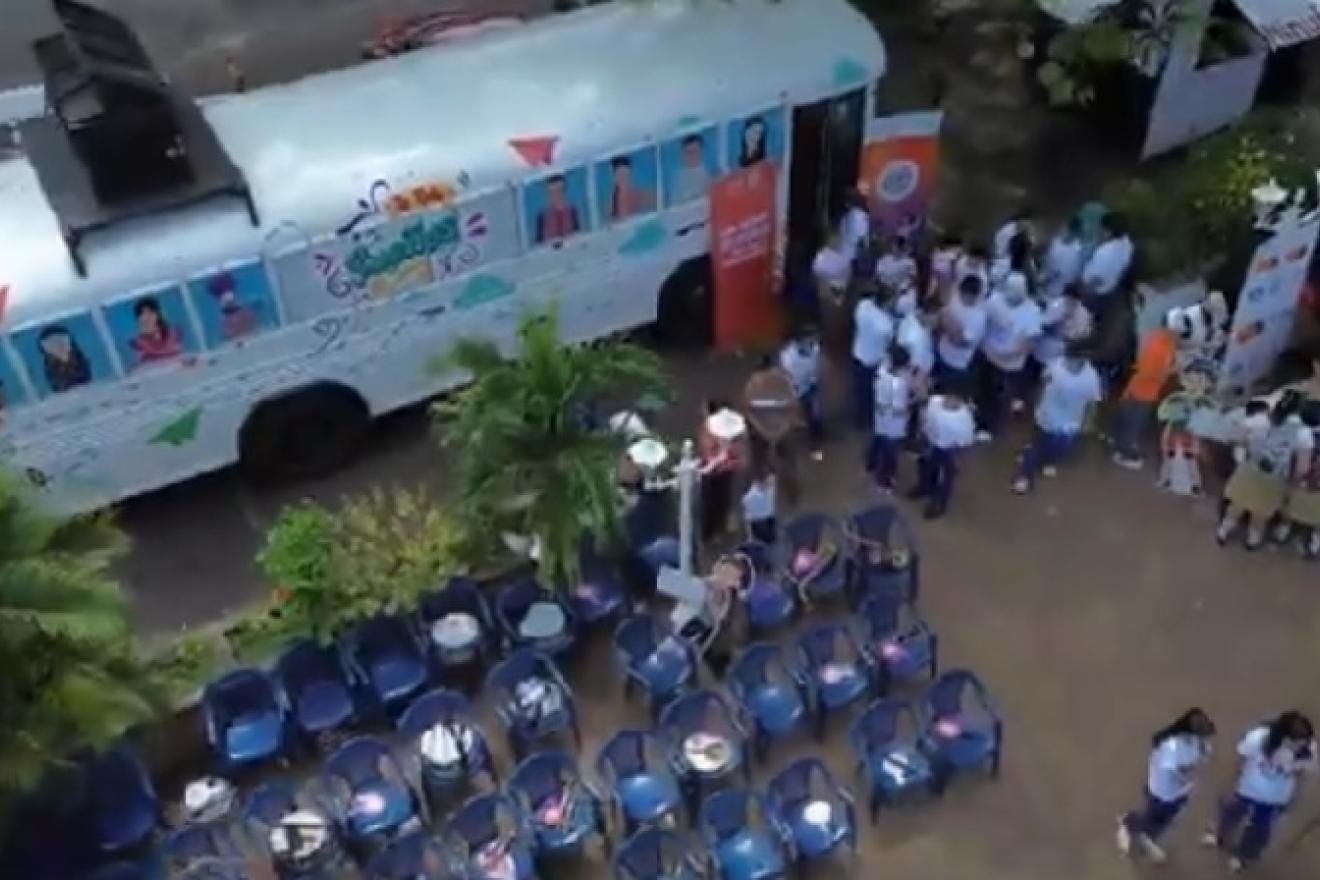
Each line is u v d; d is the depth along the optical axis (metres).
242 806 14.52
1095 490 17.23
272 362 16.55
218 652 15.60
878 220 18.59
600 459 14.82
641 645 15.39
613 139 16.66
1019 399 17.64
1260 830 14.09
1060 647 15.99
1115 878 14.42
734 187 17.44
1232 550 16.70
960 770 14.99
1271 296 16.92
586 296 17.72
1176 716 15.45
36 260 15.27
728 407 17.11
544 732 14.97
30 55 22.69
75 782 14.01
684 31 17.45
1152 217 17.92
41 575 13.14
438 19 21.97
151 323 15.70
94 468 16.44
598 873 14.49
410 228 16.23
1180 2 19.50
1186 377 17.06
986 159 20.58
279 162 16.06
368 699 15.11
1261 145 18.31
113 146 15.16
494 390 14.80
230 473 17.69
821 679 15.18
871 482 17.30
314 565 14.94
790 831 14.12
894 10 20.69
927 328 16.86
